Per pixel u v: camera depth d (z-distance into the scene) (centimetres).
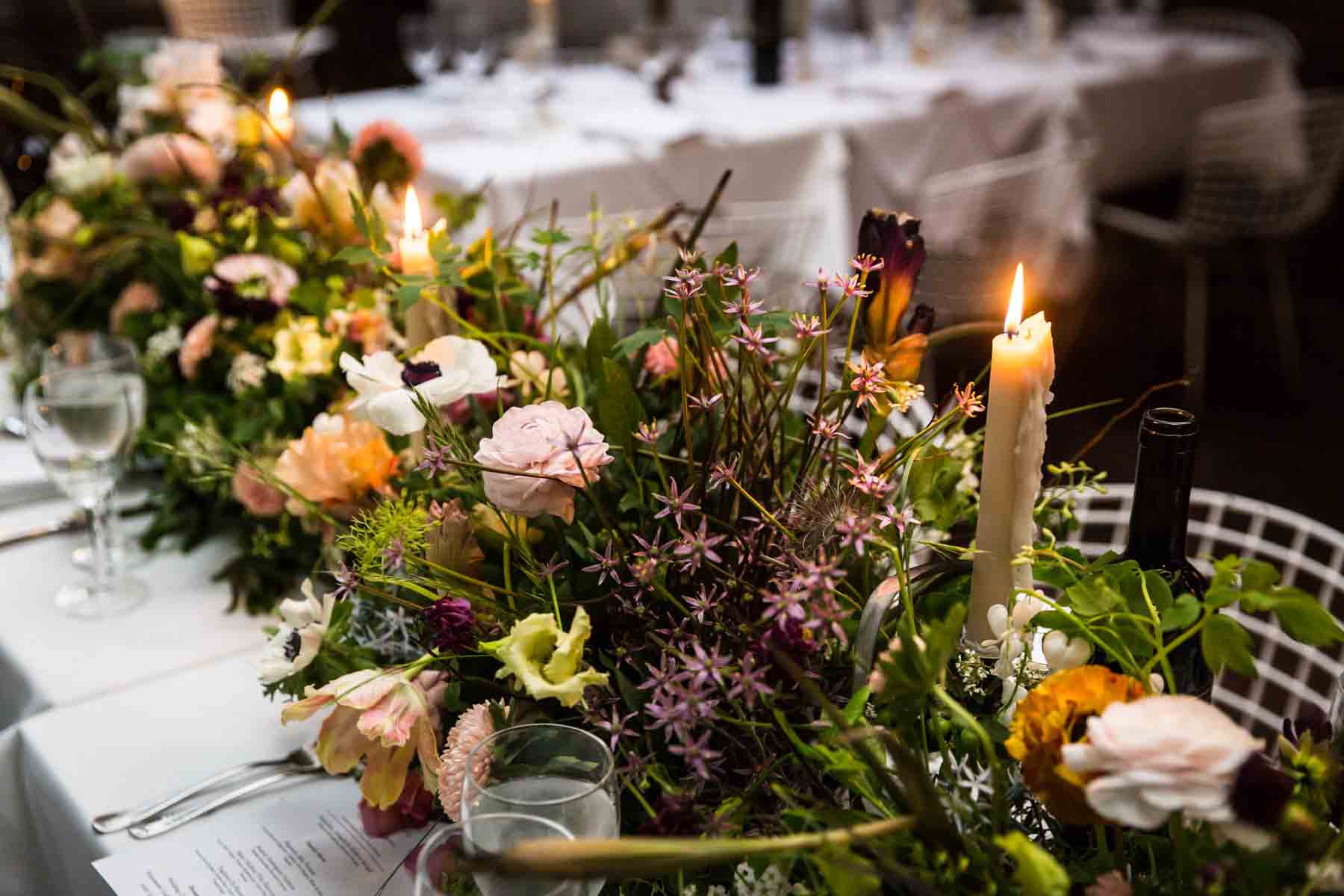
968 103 320
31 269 156
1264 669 128
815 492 71
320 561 106
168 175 149
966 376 84
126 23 462
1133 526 72
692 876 70
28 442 146
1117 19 422
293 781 93
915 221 72
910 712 61
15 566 125
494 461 68
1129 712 53
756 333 70
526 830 60
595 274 103
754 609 71
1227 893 54
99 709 102
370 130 124
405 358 96
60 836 93
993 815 61
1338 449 326
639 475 81
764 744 71
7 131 187
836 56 365
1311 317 420
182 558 126
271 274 129
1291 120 328
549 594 75
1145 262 464
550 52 337
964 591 75
